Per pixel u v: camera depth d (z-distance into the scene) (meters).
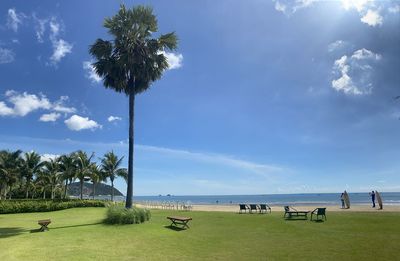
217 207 45.62
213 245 13.64
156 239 15.10
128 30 24.58
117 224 19.83
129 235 16.17
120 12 24.48
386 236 14.69
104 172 59.69
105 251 12.54
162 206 44.81
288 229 17.69
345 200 32.41
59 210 38.97
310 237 15.00
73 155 57.12
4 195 62.09
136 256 11.73
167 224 20.11
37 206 37.09
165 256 11.73
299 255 11.48
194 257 11.55
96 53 24.42
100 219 23.33
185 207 38.38
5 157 58.44
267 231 17.17
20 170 61.88
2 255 11.80
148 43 25.00
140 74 24.38
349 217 22.27
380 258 10.75
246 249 12.73
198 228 18.59
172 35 25.28
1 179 57.12
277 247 12.95
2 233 17.56
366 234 15.34
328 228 17.61
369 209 29.69
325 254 11.52
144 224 19.97
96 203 44.38
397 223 18.67
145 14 24.73
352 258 10.86
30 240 14.91
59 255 11.83
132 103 24.58
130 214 20.31
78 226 19.59
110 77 25.09
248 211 31.89
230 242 14.25
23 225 21.81
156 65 25.44
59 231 17.64
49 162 66.38
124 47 24.08
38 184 69.12
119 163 60.81
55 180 66.94
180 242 14.36
